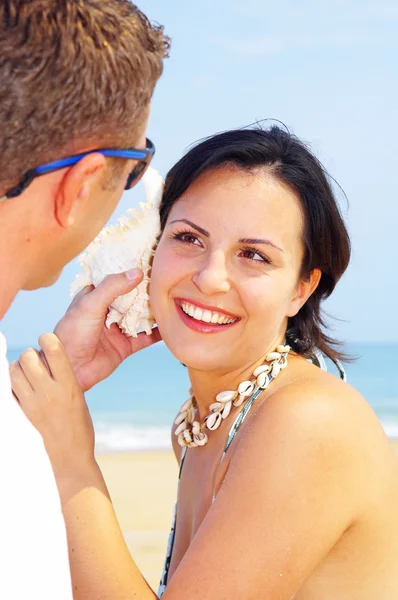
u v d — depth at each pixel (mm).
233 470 2285
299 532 2195
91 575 2152
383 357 47250
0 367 1451
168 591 2164
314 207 2648
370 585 2367
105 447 18688
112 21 1592
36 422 2283
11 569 1342
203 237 2592
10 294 1697
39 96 1512
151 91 1746
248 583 2148
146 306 2867
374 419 2420
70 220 1665
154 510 10258
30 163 1562
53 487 1418
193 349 2627
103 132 1637
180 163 2689
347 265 2830
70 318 2832
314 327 2918
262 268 2578
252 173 2584
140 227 2799
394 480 2395
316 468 2227
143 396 28281
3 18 1479
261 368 2590
